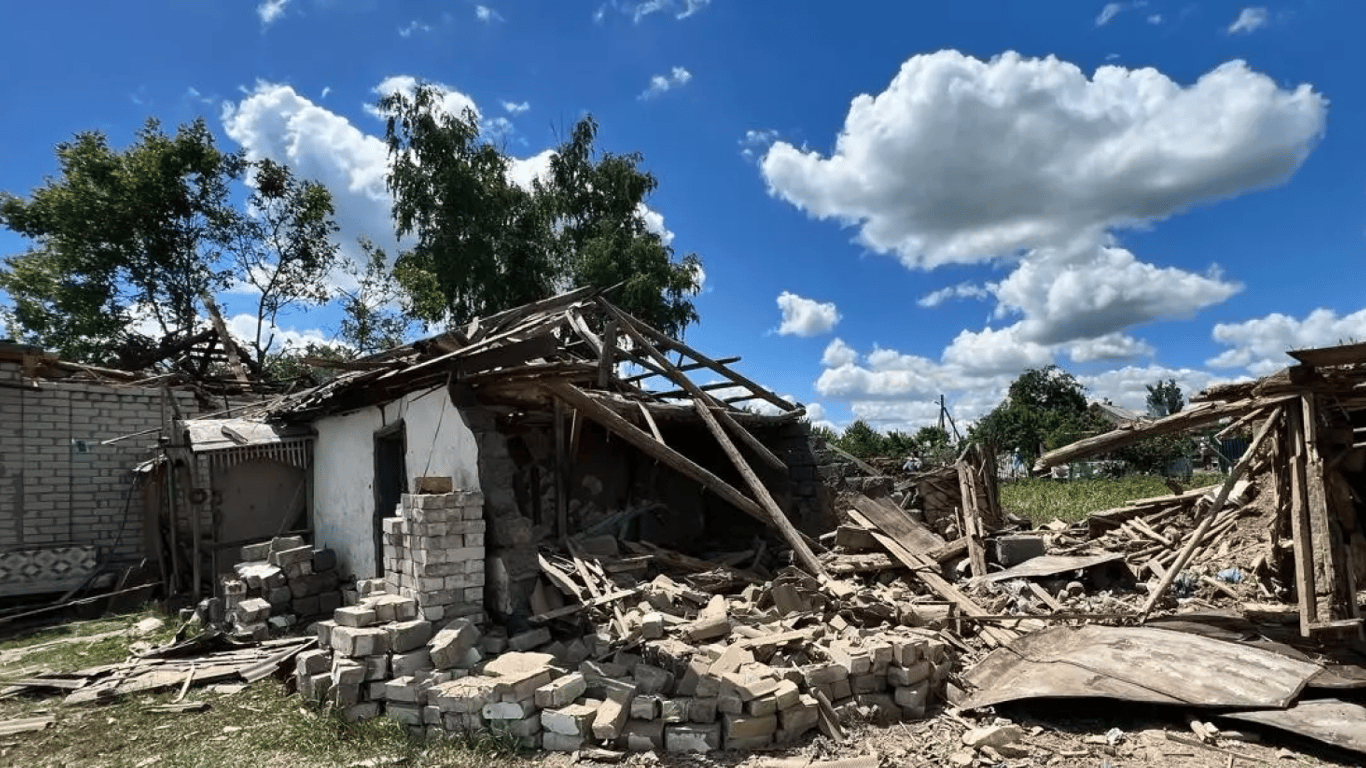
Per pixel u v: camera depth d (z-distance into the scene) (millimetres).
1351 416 9438
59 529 13414
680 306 24109
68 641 9875
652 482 11148
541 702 5508
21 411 13156
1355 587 8242
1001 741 5438
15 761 5582
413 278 22500
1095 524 12500
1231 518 10305
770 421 11523
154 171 21188
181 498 12906
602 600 7125
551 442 9828
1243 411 8133
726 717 5371
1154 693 5758
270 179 24078
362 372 9445
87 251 20984
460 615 7059
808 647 6336
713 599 7418
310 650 7121
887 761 5199
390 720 5836
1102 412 35281
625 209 25578
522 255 24344
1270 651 6508
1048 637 7156
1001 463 33625
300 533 11867
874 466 15281
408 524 7258
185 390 15281
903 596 8836
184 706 6555
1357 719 5281
